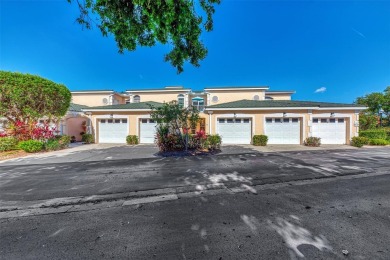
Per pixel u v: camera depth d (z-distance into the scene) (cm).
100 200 427
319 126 1462
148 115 1605
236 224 314
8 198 441
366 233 284
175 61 458
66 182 557
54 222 329
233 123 1523
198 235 284
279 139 1477
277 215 344
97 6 317
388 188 489
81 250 252
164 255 241
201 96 2359
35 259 235
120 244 264
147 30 354
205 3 376
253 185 518
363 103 2503
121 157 961
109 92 2272
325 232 287
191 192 470
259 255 238
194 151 1084
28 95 1160
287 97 2273
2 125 1287
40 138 1223
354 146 1346
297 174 623
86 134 1634
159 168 721
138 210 373
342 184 523
